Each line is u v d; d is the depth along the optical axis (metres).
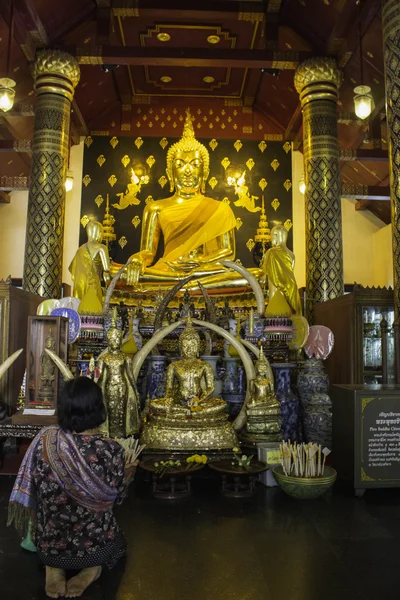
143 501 3.79
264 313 6.26
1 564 2.76
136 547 2.96
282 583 2.53
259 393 4.88
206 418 4.57
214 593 2.43
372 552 2.91
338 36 8.59
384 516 3.52
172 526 3.29
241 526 3.30
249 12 9.18
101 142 12.02
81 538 2.43
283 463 3.90
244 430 5.01
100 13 9.00
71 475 2.37
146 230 10.20
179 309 7.22
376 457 3.98
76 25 9.10
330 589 2.47
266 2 9.12
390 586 2.51
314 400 5.48
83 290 7.03
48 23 8.61
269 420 4.84
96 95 11.31
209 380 4.83
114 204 11.74
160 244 11.50
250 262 11.59
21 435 4.46
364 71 9.23
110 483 2.44
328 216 8.58
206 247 9.92
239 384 5.77
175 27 10.23
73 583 2.43
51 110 8.49
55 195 8.36
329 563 2.76
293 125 11.49
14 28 8.07
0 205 12.05
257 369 4.95
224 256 9.12
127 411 4.68
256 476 4.05
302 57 9.01
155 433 4.49
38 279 8.16
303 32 9.37
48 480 2.39
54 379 4.62
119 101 12.19
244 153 12.09
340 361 6.79
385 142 10.41
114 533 2.57
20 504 2.54
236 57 8.88
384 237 11.91
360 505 3.76
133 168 11.92
